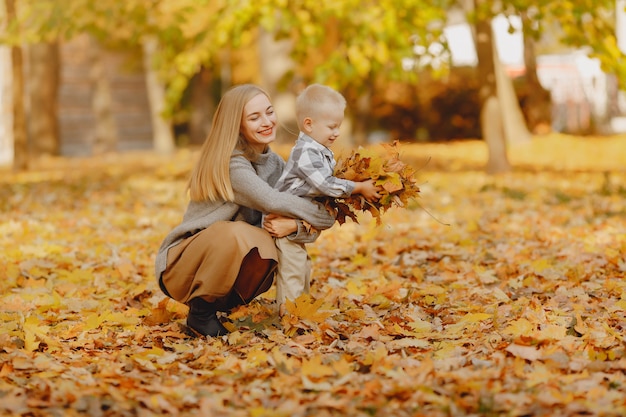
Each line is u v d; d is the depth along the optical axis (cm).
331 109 458
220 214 468
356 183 454
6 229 879
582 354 402
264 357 409
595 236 768
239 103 466
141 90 2683
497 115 1398
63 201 1138
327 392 360
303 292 480
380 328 468
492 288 573
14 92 1600
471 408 334
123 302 559
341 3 1102
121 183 1360
